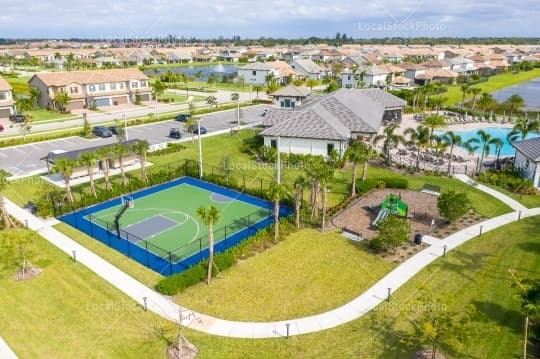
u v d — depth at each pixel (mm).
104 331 21391
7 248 26953
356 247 29984
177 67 178250
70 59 146250
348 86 117688
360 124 53062
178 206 38312
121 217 35812
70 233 32625
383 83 115312
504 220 33906
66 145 58125
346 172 46219
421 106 85125
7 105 76188
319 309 23109
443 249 29359
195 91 112625
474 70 153750
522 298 18406
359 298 24000
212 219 24875
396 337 20688
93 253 29500
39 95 86062
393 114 71250
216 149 56125
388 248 28875
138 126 70312
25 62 169250
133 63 175625
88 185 43031
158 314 22766
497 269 26625
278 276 26422
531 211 35562
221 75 144875
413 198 39031
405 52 187750
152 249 30281
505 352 19391
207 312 22938
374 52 189250
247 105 89500
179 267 27781
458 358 19125
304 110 53125
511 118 74062
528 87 119188
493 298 23562
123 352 19953
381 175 45344
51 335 21141
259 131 64750
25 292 24812
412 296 24016
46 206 35969
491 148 57969
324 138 48781
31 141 59125
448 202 32375
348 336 20891
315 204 34719
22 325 21922
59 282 25844
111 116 78938
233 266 27594
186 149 56125
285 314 22734
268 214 36312
